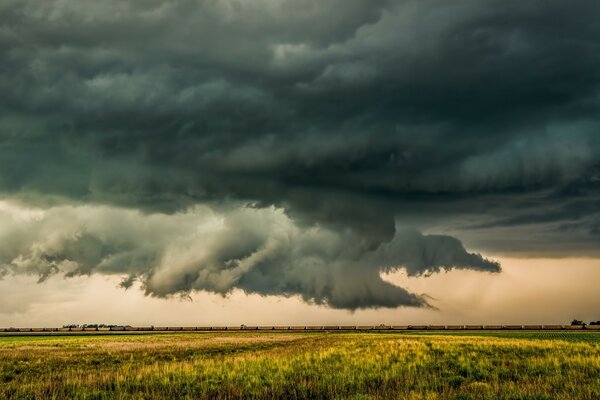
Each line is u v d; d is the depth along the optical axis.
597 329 154.12
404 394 21.20
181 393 22.42
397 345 48.97
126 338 90.69
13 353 47.09
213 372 27.84
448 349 42.69
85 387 23.84
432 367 30.64
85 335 119.44
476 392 21.56
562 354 37.91
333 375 26.44
